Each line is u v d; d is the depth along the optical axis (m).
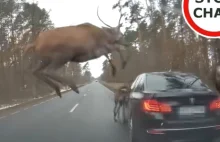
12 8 30.31
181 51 24.92
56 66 3.95
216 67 9.73
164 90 7.62
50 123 13.55
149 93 7.36
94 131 11.18
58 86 4.09
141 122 7.32
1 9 29.94
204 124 6.95
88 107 20.55
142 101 7.34
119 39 4.53
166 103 6.96
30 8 24.64
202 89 7.63
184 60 24.69
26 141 9.70
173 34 31.39
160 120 6.93
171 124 6.90
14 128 12.29
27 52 4.19
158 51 34.72
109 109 18.59
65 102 26.39
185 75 8.30
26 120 14.75
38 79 4.23
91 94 38.66
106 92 42.16
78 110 18.78
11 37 27.33
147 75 8.37
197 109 6.98
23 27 28.88
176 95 6.97
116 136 10.07
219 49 15.52
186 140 7.07
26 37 5.33
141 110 7.30
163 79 8.05
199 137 7.06
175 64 24.62
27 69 4.15
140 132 7.49
